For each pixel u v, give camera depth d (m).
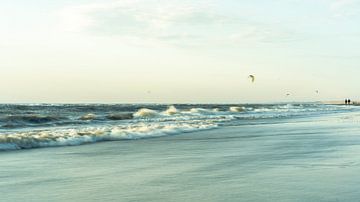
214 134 23.89
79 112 55.12
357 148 15.41
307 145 16.67
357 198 7.61
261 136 21.80
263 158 13.15
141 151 15.77
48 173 10.71
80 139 19.41
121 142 19.55
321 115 55.53
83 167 11.74
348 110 85.19
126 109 67.25
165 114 54.09
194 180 9.59
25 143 17.19
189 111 62.16
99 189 8.69
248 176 9.99
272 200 7.54
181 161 12.81
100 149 16.56
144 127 25.92
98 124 33.44
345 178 9.53
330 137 20.08
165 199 7.77
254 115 55.19
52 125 31.70
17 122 32.50
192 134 23.98
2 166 11.95
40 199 7.83
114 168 11.49
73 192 8.41
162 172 10.75
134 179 9.79
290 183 9.03
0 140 16.64
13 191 8.52
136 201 7.62
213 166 11.67
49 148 16.91
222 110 72.19
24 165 12.14
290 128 27.80
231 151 15.32
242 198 7.75
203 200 7.64
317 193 8.02
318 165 11.48
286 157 13.24
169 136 22.75
